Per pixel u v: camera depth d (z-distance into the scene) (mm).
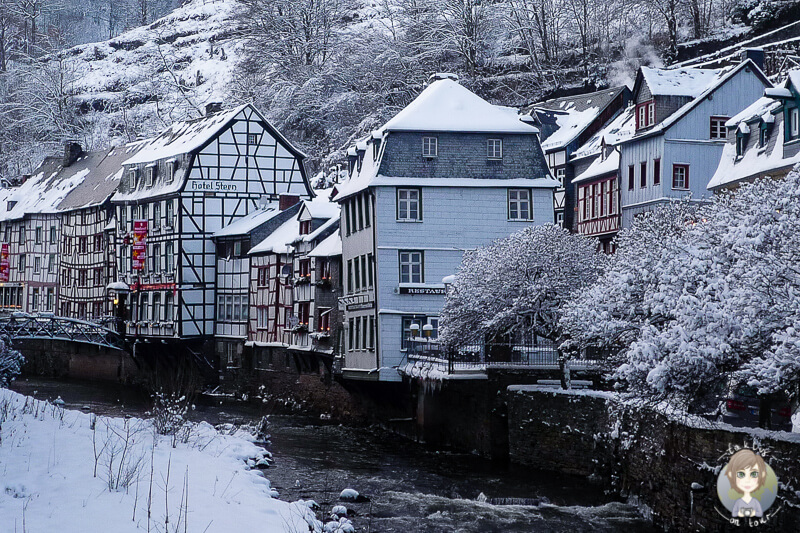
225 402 60531
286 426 47812
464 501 30203
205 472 26156
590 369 38156
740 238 22766
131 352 69938
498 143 47938
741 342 22859
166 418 32125
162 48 146750
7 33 135000
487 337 39906
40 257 90188
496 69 82688
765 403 24906
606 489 31828
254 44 95250
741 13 72812
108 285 76750
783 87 36406
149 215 72000
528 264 38281
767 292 22406
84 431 28797
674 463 26547
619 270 29266
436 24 83062
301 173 71062
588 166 59969
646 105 51688
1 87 119375
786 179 24266
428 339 43281
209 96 116625
